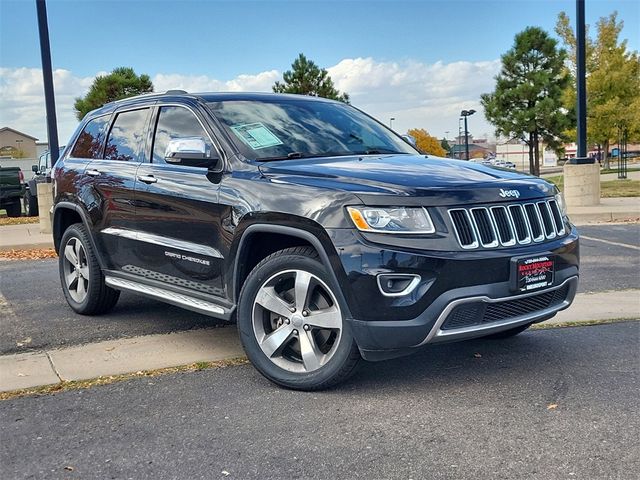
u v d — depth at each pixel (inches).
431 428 133.6
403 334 138.9
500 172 168.9
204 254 174.9
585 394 150.3
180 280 187.6
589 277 289.3
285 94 217.5
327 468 118.3
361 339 141.7
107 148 224.1
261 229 155.9
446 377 163.5
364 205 141.0
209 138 181.5
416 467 117.7
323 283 147.4
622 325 209.9
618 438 127.0
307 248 153.3
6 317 236.4
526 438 128.0
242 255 163.2
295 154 176.7
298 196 150.4
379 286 138.1
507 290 145.1
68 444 131.2
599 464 117.0
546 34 961.5
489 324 145.8
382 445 126.6
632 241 393.7
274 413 143.3
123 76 741.3
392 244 138.3
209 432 134.8
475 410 142.3
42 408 150.2
